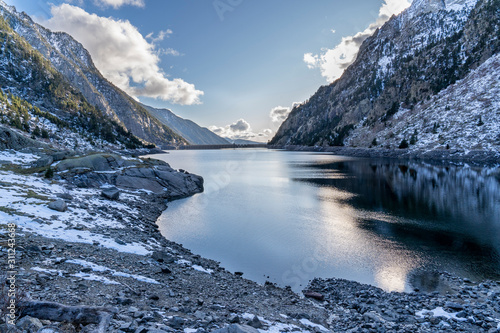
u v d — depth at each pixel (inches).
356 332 502.0
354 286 807.1
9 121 4864.7
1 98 6250.0
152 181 2170.3
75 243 658.8
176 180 2336.4
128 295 417.1
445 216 1587.1
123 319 306.3
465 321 574.2
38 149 2517.2
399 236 1259.8
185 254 944.9
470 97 7116.1
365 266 955.3
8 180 1183.6
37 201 964.0
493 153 4852.4
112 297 386.3
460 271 922.7
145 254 752.3
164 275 613.0
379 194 2237.9
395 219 1536.7
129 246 784.3
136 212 1449.3
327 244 1157.7
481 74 7613.2
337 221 1502.2
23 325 231.9
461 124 6378.0
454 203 1897.1
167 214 1624.0
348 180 3024.1
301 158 7047.2
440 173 3469.5
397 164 4825.3
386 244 1162.0
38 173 1649.9
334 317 609.9
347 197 2145.7
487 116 6063.0
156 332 276.2
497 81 6850.4
